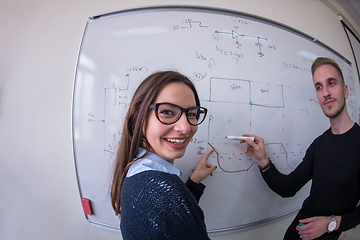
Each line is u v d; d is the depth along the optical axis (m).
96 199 0.63
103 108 0.60
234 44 0.62
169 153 0.31
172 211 0.22
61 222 0.68
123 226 0.25
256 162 0.61
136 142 0.33
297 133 0.66
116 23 0.62
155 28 0.61
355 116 0.84
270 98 0.63
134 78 0.59
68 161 0.65
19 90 0.68
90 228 0.67
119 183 0.34
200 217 0.25
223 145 0.61
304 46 0.71
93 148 0.61
